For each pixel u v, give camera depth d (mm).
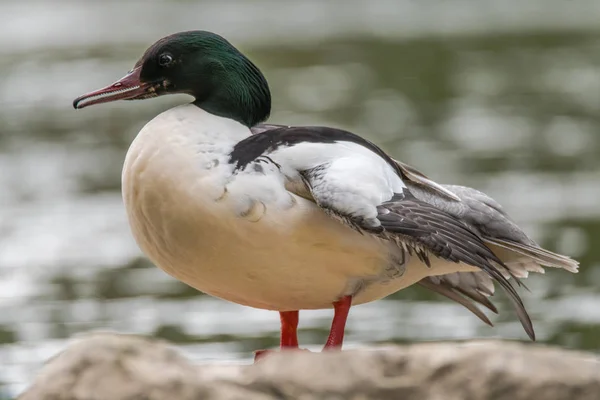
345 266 8070
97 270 16766
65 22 45250
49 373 6465
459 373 6613
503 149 24438
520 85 32625
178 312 14711
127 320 14430
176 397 6375
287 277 8086
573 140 25344
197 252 8031
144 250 8336
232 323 14211
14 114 29359
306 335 13648
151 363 6504
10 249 17750
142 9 49250
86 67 35438
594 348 13344
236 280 8164
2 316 14672
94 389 6375
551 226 18469
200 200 7879
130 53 37688
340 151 8039
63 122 28406
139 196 8062
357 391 6562
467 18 46531
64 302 15266
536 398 6547
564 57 37125
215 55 8648
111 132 27328
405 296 15344
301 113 29000
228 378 6562
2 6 49250
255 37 41469
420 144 25016
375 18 47094
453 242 7801
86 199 21016
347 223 7746
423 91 32062
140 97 8867
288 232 7879
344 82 33656
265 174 7898
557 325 14070
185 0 52438
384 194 7891
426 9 49781
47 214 19875
